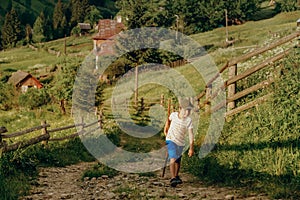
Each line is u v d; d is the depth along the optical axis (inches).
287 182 310.3
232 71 505.4
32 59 4606.3
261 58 709.9
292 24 3137.3
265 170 331.9
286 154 331.3
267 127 379.2
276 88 428.5
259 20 4315.9
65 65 1625.2
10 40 6530.5
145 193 330.3
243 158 363.6
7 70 3922.2
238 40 2768.2
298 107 378.3
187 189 346.3
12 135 471.2
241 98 488.7
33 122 1460.4
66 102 1622.8
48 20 7071.9
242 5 4256.9
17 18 6624.0
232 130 435.5
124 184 380.5
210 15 4190.5
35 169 452.4
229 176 355.3
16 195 327.6
